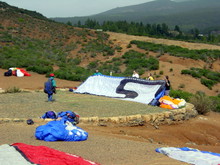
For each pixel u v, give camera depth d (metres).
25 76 29.91
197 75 34.69
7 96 18.47
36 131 9.30
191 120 16.34
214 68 43.06
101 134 11.46
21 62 36.88
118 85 20.19
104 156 7.88
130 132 12.72
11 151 6.50
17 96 18.56
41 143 8.73
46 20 79.06
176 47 54.62
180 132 14.05
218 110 20.42
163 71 36.75
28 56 44.06
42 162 5.95
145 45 56.75
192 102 18.92
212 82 32.94
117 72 39.78
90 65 45.72
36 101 16.89
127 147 9.23
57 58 49.38
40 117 12.70
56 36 64.50
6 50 46.38
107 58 52.38
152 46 55.44
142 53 49.59
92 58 52.34
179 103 16.75
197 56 44.78
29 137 9.52
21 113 13.58
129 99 18.64
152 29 122.19
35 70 33.06
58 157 6.47
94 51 55.81
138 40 64.06
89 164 6.25
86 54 54.03
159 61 41.91
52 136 9.06
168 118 14.99
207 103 18.81
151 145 10.09
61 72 31.98
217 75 37.06
